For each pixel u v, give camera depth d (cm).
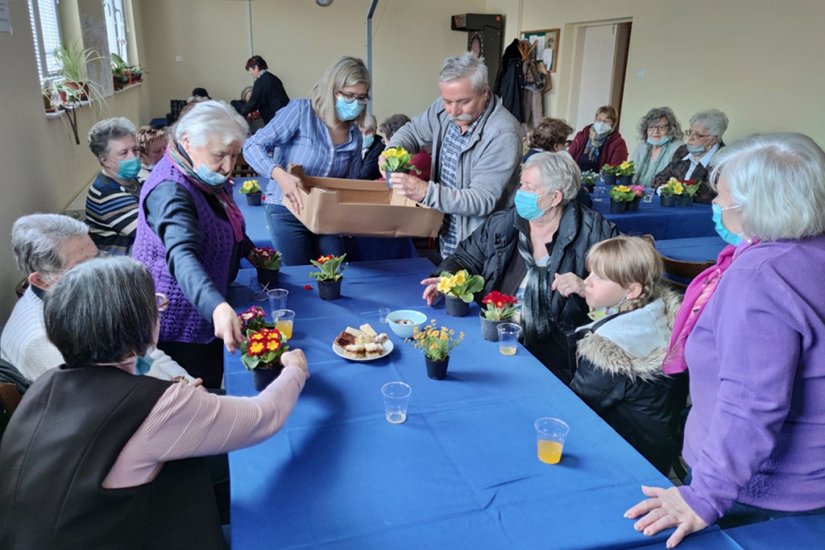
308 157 259
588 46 780
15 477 97
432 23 948
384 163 230
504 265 227
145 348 106
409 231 235
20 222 161
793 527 108
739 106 548
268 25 884
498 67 929
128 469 97
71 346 100
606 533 103
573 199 216
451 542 100
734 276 108
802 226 102
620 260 164
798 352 102
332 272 215
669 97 627
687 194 392
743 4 532
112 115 542
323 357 171
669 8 612
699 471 108
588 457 125
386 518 106
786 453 111
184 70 872
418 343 166
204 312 157
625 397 160
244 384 154
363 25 920
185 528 107
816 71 475
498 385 156
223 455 162
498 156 235
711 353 120
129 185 278
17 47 259
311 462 121
